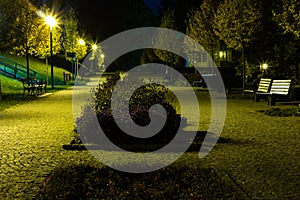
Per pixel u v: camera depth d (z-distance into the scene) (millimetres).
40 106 20156
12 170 7852
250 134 11516
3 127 13305
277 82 20609
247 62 28062
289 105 19297
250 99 22688
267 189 6441
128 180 6969
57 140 10945
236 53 36531
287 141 10414
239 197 5969
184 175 7172
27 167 8078
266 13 26781
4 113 17250
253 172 7480
